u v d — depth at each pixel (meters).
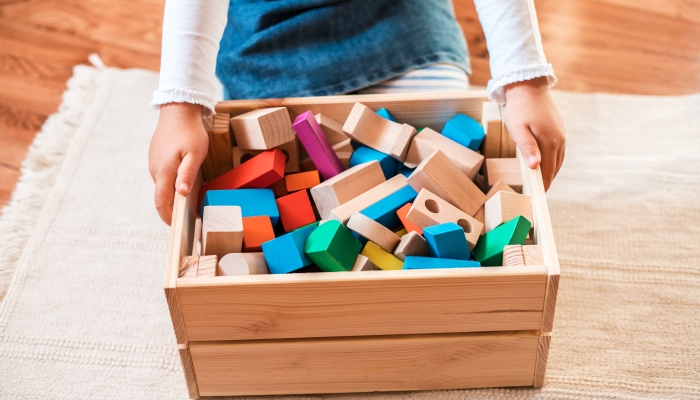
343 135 1.08
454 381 0.99
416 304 0.87
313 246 0.88
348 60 1.13
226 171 1.07
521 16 1.01
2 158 1.40
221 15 1.03
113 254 1.22
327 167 1.04
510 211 0.93
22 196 1.30
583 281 1.16
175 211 0.90
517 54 0.99
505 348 0.93
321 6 1.16
